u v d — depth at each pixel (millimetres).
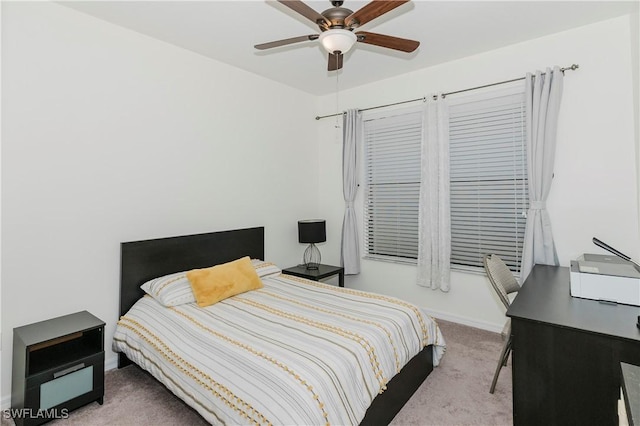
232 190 3416
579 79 2691
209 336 1960
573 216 2758
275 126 3861
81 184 2389
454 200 3428
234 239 3342
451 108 3387
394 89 3764
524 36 2830
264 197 3754
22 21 2117
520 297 1970
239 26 2592
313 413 1400
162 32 2684
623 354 1438
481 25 2631
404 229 3789
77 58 2355
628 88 2504
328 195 4387
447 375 2426
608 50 2574
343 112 4098
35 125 2174
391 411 1937
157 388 2275
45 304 2230
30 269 2170
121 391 2238
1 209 2057
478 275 3277
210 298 2471
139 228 2713
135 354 2246
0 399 2053
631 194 2520
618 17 2523
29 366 1866
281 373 1553
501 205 3145
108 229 2533
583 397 1533
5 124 2061
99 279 2492
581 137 2701
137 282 2635
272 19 2492
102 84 2482
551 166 2760
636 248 2506
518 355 1683
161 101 2836
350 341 1835
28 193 2154
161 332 2152
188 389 1779
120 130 2586
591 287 1905
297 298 2586
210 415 1633
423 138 3514
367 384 1708
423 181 3525
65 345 2213
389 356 1921
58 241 2287
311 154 4352
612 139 2578
